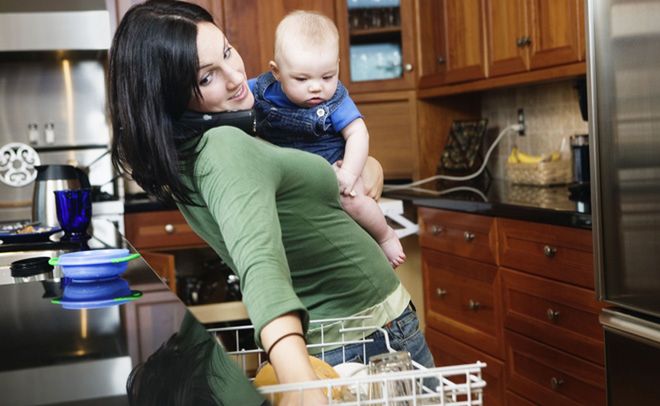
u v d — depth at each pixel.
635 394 2.24
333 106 1.72
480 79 3.76
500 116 4.34
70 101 4.45
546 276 2.73
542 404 2.82
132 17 1.11
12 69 4.37
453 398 0.92
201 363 0.84
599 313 2.46
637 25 2.11
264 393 0.82
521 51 3.40
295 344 0.87
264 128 1.78
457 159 4.31
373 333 1.32
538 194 3.25
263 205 0.97
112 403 0.71
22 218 4.23
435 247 3.54
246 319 4.16
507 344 3.02
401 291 1.37
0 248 2.20
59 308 1.23
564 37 3.11
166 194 1.17
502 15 3.52
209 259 4.43
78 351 0.93
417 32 4.34
